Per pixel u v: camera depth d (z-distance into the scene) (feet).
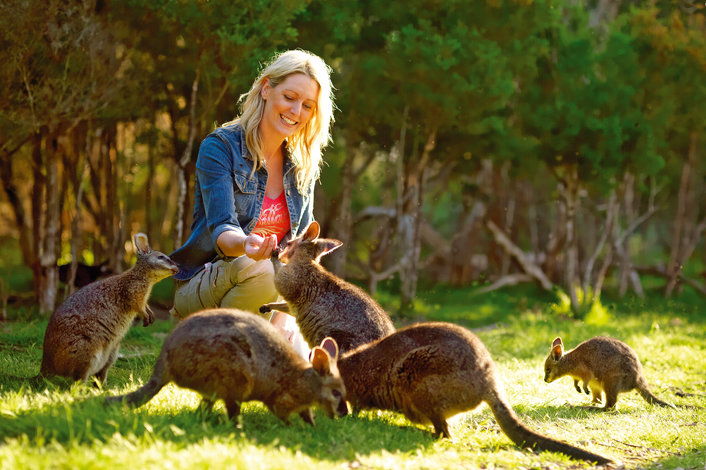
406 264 54.19
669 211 78.84
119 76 35.65
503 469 14.69
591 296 52.01
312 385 15.30
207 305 21.04
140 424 13.85
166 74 35.96
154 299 45.37
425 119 43.24
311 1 36.04
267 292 20.56
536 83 48.37
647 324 45.27
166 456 12.17
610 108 46.19
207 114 36.09
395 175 57.77
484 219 64.90
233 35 31.81
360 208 63.31
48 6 30.30
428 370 16.21
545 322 44.75
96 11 34.09
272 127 20.36
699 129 49.93
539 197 71.41
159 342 29.27
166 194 54.95
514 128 48.60
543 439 15.87
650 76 47.83
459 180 56.29
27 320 35.27
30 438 13.12
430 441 16.02
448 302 56.49
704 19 53.16
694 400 24.07
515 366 28.81
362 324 18.57
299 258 19.22
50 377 18.84
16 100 31.48
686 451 17.52
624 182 52.13
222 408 16.34
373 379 17.04
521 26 42.16
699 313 55.77
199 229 20.86
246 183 20.11
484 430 18.11
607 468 15.15
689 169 58.95
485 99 40.70
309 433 15.16
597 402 23.44
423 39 39.81
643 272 69.41
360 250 73.05
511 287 66.13
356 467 13.51
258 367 15.05
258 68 31.89
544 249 74.08
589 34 48.42
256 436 14.71
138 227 65.46
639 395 24.89
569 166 48.42
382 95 42.83
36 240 40.37
